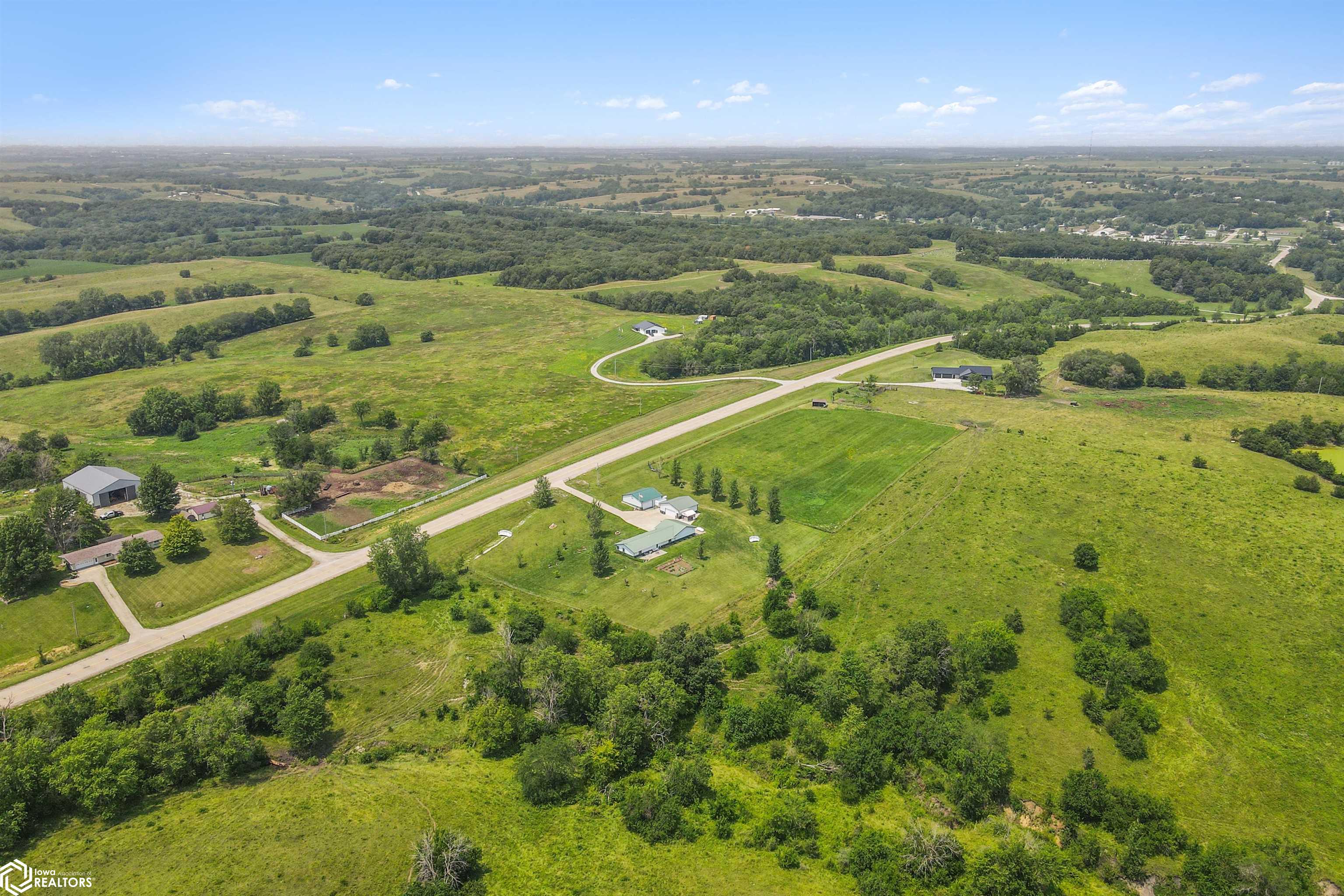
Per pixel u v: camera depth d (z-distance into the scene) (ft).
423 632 308.60
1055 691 263.29
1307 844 206.90
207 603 329.52
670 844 203.41
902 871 193.26
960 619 301.43
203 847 193.26
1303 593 302.45
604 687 254.68
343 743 246.27
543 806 215.51
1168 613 297.33
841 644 293.64
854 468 442.91
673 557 360.28
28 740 214.90
